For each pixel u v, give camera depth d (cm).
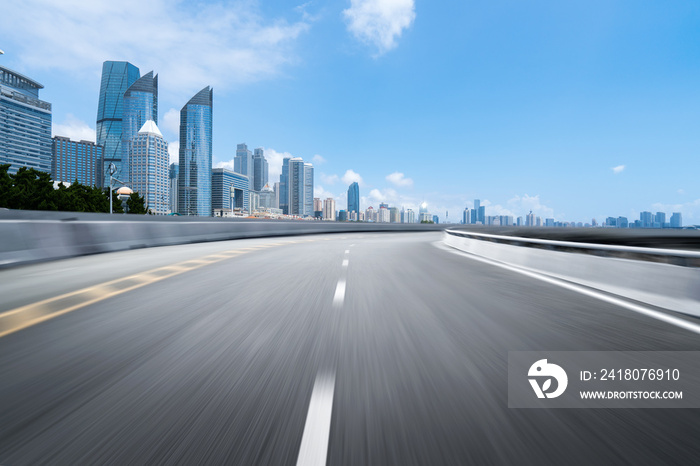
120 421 239
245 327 439
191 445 216
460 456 206
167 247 1634
